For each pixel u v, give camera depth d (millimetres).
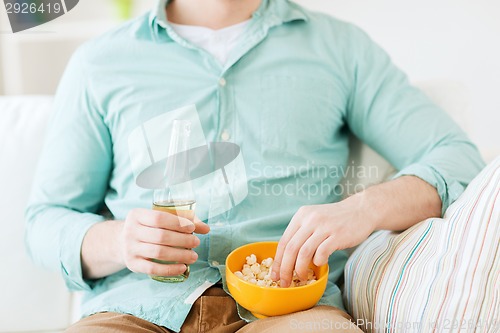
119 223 912
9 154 1175
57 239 935
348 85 1068
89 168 1024
